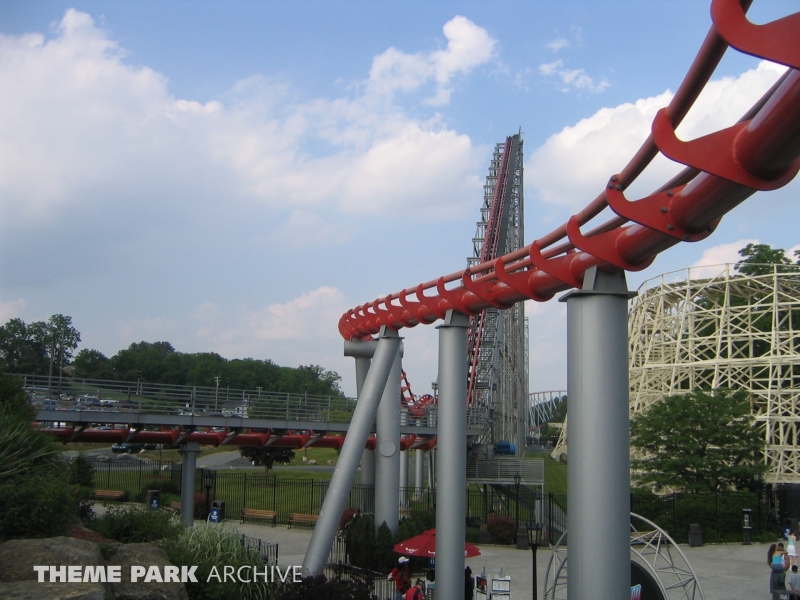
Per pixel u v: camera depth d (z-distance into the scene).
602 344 13.72
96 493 45.25
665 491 47.62
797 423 64.44
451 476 20.56
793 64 7.10
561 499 45.94
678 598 24.19
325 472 76.06
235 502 49.94
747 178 9.22
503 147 101.06
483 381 62.12
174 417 32.44
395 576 21.72
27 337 131.25
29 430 20.52
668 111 9.37
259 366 175.75
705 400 41.50
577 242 13.39
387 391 29.34
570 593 13.35
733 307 64.44
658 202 11.62
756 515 38.16
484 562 30.39
